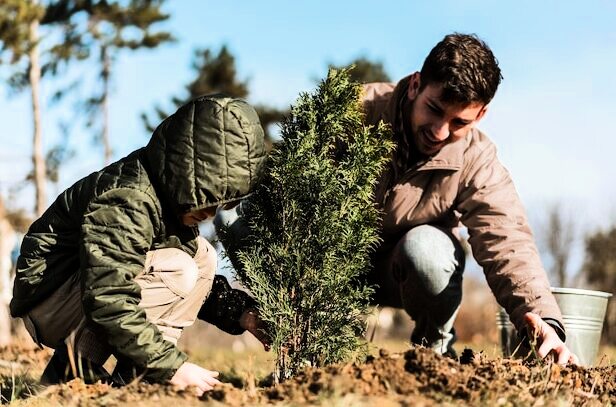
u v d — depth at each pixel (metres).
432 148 3.91
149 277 3.17
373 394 2.76
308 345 3.28
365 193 3.37
